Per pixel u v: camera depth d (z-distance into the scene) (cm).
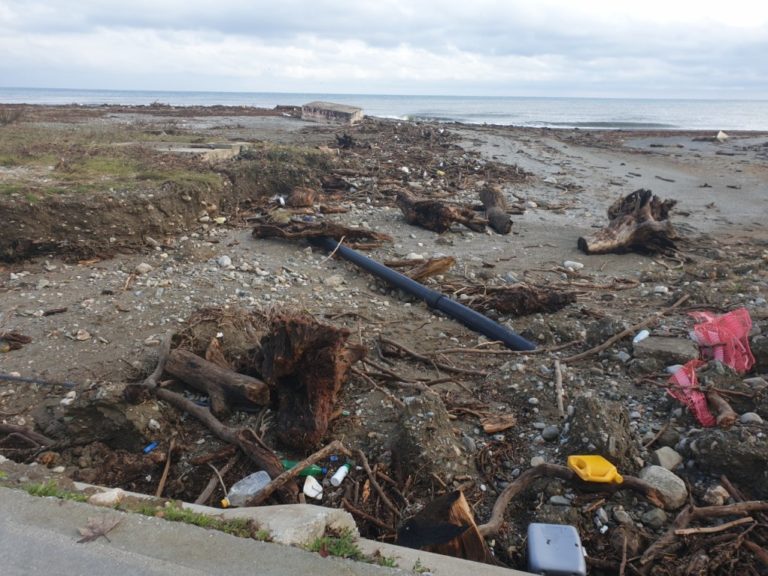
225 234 1157
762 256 1131
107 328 736
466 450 507
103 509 348
